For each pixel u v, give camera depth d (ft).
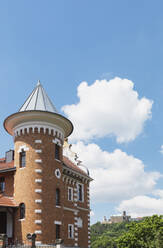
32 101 122.52
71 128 125.29
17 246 94.68
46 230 103.14
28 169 108.37
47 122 114.21
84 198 148.05
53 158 112.98
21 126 114.42
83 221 142.92
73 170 135.64
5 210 110.73
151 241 177.68
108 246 469.57
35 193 105.50
